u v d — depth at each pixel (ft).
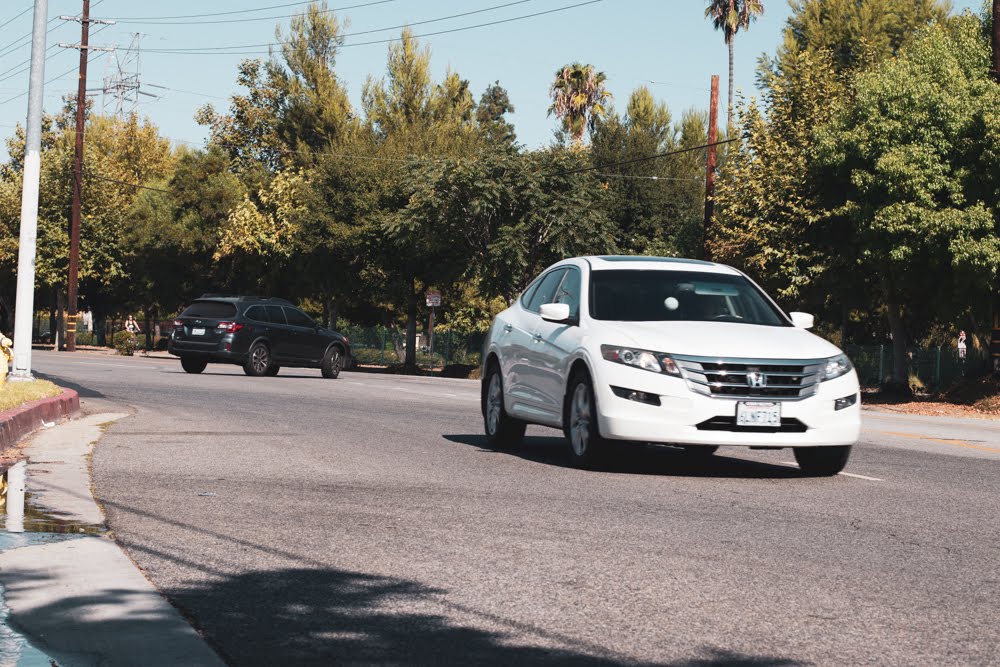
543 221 148.46
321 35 193.77
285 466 34.30
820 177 97.81
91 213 210.79
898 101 90.79
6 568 19.57
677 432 32.83
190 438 41.78
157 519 24.66
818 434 33.42
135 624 16.19
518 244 147.33
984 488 32.99
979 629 16.66
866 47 126.00
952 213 84.84
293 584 18.92
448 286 175.42
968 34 99.35
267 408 57.98
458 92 186.50
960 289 88.99
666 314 36.76
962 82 90.17
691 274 38.83
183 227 196.03
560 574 19.86
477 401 69.21
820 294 112.16
